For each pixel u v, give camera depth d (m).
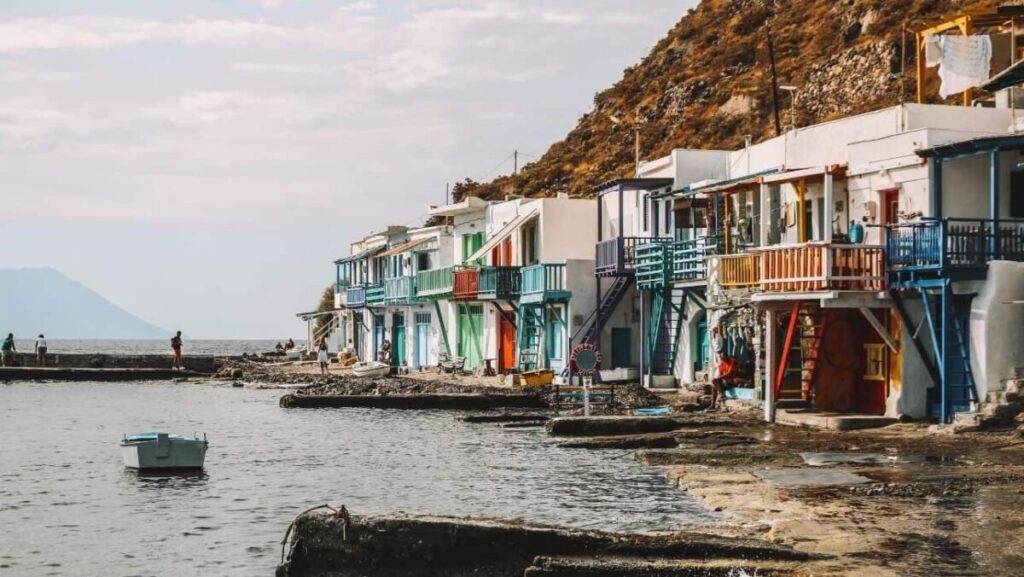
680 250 46.91
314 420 46.00
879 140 36.12
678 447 31.48
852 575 16.42
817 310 36.47
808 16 97.44
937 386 33.38
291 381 72.75
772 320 35.66
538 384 53.94
